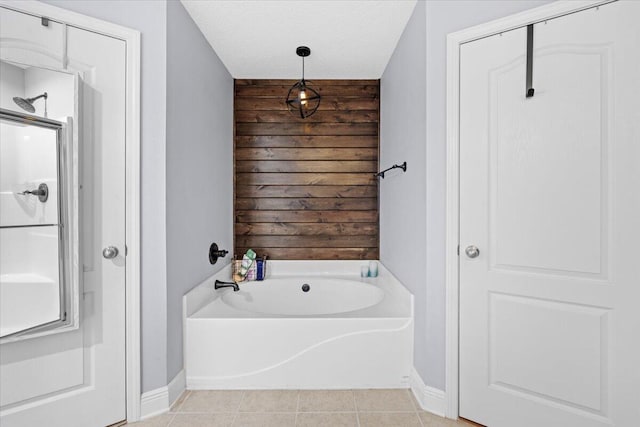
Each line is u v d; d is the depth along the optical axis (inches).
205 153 87.2
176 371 70.3
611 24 50.5
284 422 63.1
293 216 114.7
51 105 55.6
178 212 71.2
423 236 68.8
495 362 60.7
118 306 61.8
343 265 114.5
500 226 59.7
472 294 62.4
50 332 55.3
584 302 52.7
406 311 77.4
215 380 73.8
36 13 54.7
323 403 69.1
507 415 59.3
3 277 52.9
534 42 56.1
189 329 73.7
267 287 105.3
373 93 114.2
